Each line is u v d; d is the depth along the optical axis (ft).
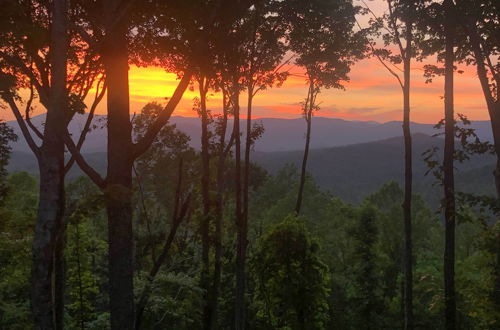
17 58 32.68
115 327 32.24
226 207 108.47
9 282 74.33
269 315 66.18
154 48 41.86
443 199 56.18
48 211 29.35
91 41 31.65
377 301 128.77
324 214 146.82
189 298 61.57
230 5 39.96
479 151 55.72
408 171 65.05
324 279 62.95
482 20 57.16
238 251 77.46
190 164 87.35
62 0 29.43
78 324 94.89
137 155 33.17
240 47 69.62
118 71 33.09
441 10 57.93
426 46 69.26
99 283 113.29
